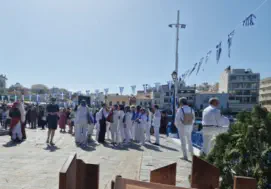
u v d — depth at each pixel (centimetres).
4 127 1756
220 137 255
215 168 204
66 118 1720
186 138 799
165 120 1633
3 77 10012
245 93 8900
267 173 212
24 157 703
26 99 4912
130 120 1084
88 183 203
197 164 206
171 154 830
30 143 989
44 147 902
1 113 2002
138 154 818
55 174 540
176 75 1594
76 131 1036
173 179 213
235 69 9125
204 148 635
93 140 1177
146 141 1186
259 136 223
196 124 1608
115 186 180
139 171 589
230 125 262
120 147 973
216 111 624
